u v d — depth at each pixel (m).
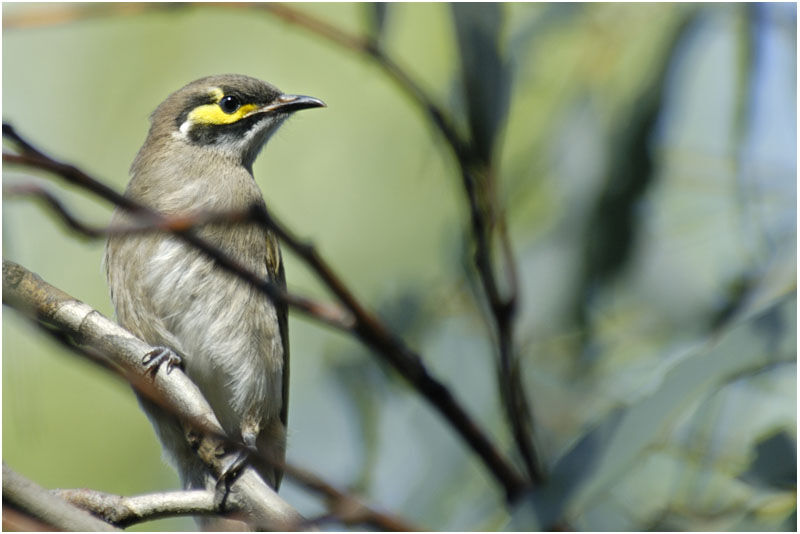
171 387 7.87
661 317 9.79
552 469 6.27
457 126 7.59
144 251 9.64
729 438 8.50
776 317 6.28
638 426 6.22
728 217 9.90
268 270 10.13
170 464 9.09
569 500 6.16
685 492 8.41
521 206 10.28
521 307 9.72
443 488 9.30
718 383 6.20
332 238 12.13
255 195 10.74
